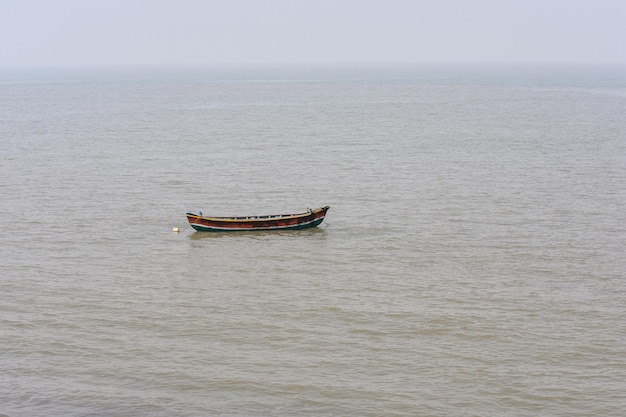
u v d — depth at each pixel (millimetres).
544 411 36719
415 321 46406
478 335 44469
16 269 55688
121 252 60312
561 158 101562
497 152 108250
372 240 63312
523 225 67000
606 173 90125
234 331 45250
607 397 37781
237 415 36562
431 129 138750
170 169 94812
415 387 38844
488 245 61219
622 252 59094
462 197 78062
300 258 58812
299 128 141375
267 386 39000
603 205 74125
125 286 52531
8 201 76625
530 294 50500
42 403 37281
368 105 199750
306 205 76000
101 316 47312
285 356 42094
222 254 59969
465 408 37000
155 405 37281
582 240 62281
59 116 168000
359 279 53875
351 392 38438
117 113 176375
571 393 38156
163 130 138375
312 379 39656
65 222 68750
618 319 46469
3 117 165250
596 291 51000
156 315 47500
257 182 86750
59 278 53969
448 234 64500
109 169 94750
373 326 45781
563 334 44500
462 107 190375
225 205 76062
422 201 76562
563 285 52156
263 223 65938
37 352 42438
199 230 65938
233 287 52500
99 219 69938
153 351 42688
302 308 48562
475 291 51156
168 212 72875
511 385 38906
